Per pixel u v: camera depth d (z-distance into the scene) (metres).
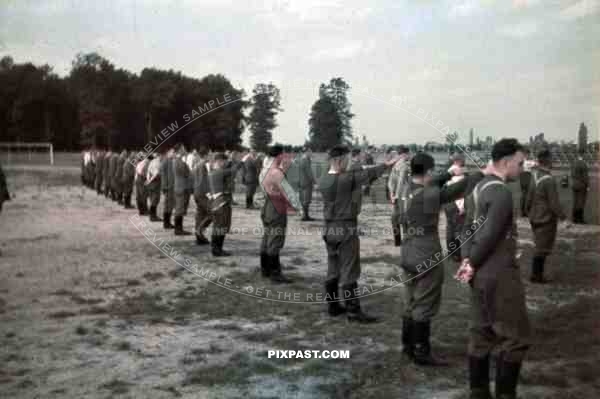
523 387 3.87
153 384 3.92
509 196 3.50
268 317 5.54
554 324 5.19
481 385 3.66
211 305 5.91
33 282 6.80
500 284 3.52
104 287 6.62
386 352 4.59
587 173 11.13
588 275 7.20
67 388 3.83
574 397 3.67
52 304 5.89
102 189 20.00
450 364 4.32
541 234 6.84
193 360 4.36
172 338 4.90
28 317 5.43
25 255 8.42
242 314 5.62
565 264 7.83
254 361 4.36
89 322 5.30
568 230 10.55
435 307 4.30
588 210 12.09
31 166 31.95
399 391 3.84
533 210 6.89
